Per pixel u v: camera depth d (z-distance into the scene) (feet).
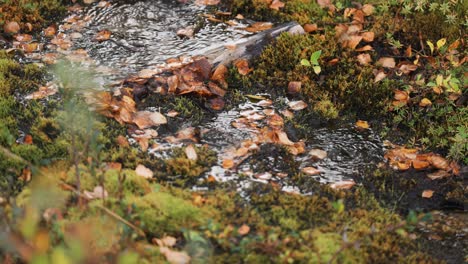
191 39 22.94
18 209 13.26
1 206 14.49
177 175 17.08
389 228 14.87
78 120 18.21
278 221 15.51
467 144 18.93
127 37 22.99
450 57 21.01
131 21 23.93
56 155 17.04
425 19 23.57
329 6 24.66
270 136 18.84
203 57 21.50
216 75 21.04
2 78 19.99
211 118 19.70
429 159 18.63
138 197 15.58
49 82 20.24
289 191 16.87
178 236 14.78
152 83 20.48
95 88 19.92
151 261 13.75
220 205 15.83
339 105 20.62
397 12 23.54
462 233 16.03
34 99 19.31
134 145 18.13
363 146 19.16
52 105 19.07
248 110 20.15
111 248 13.44
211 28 23.61
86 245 12.78
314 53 20.67
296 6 24.80
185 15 24.41
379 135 19.72
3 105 18.75
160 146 18.22
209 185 16.78
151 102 19.99
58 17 23.97
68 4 24.77
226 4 25.04
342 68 21.91
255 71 21.44
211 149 18.31
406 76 21.77
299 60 21.91
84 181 15.84
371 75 21.62
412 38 23.06
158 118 19.21
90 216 14.53
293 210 15.90
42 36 22.80
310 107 20.52
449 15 23.03
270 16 24.47
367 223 15.66
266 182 17.04
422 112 20.59
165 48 22.40
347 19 23.99
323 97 20.81
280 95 20.93
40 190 14.20
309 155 18.48
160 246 14.21
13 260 13.32
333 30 23.41
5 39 22.40
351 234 15.11
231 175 17.24
